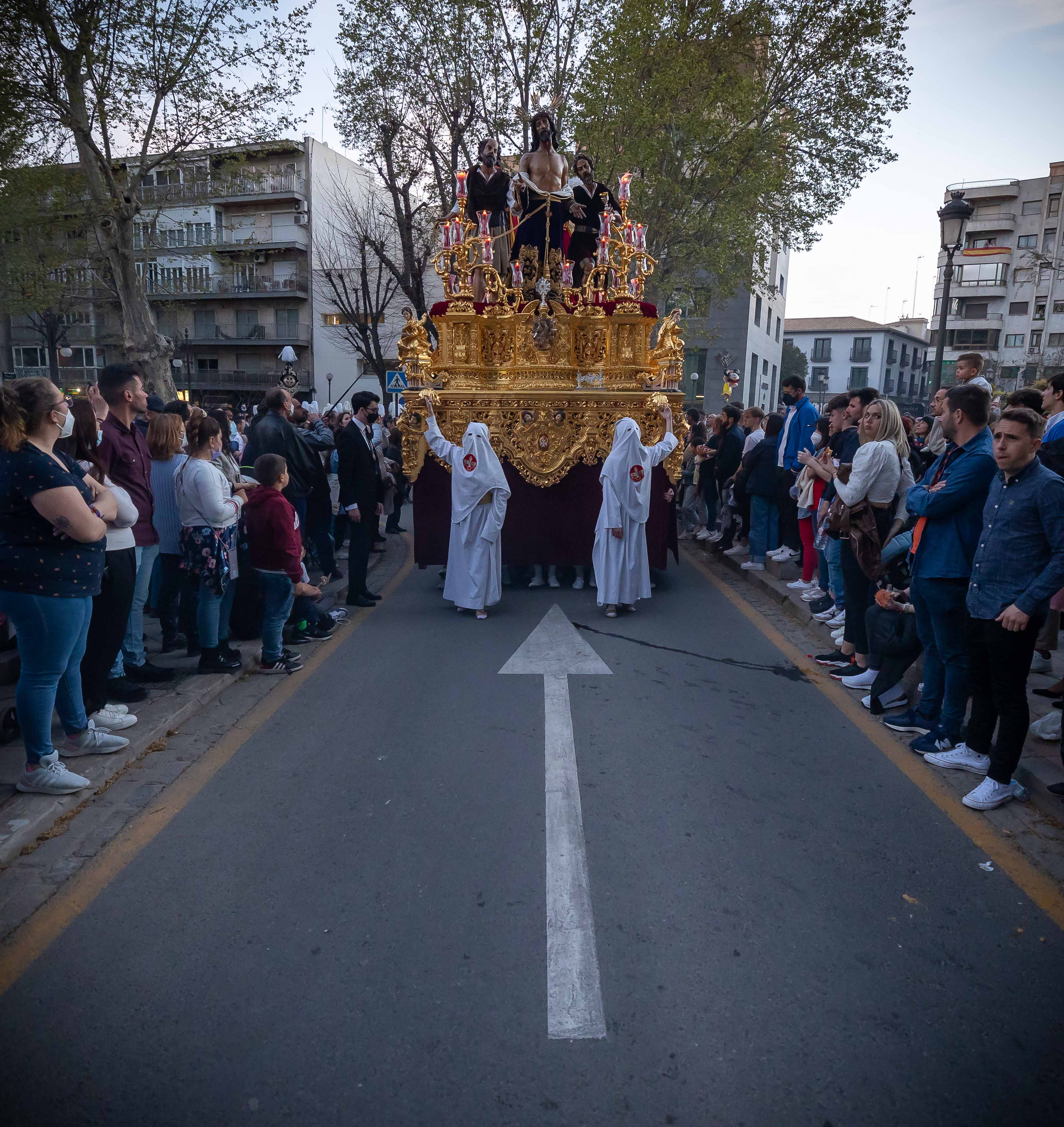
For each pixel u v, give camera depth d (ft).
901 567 17.39
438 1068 7.75
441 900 10.42
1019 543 12.30
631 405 27.71
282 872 11.09
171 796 13.32
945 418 14.65
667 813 12.62
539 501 28.25
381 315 92.58
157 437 19.69
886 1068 7.74
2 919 10.08
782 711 17.10
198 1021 8.36
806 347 247.29
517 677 19.17
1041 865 11.25
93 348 148.97
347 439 25.44
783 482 29.50
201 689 17.70
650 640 22.24
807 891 10.61
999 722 14.12
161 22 52.70
